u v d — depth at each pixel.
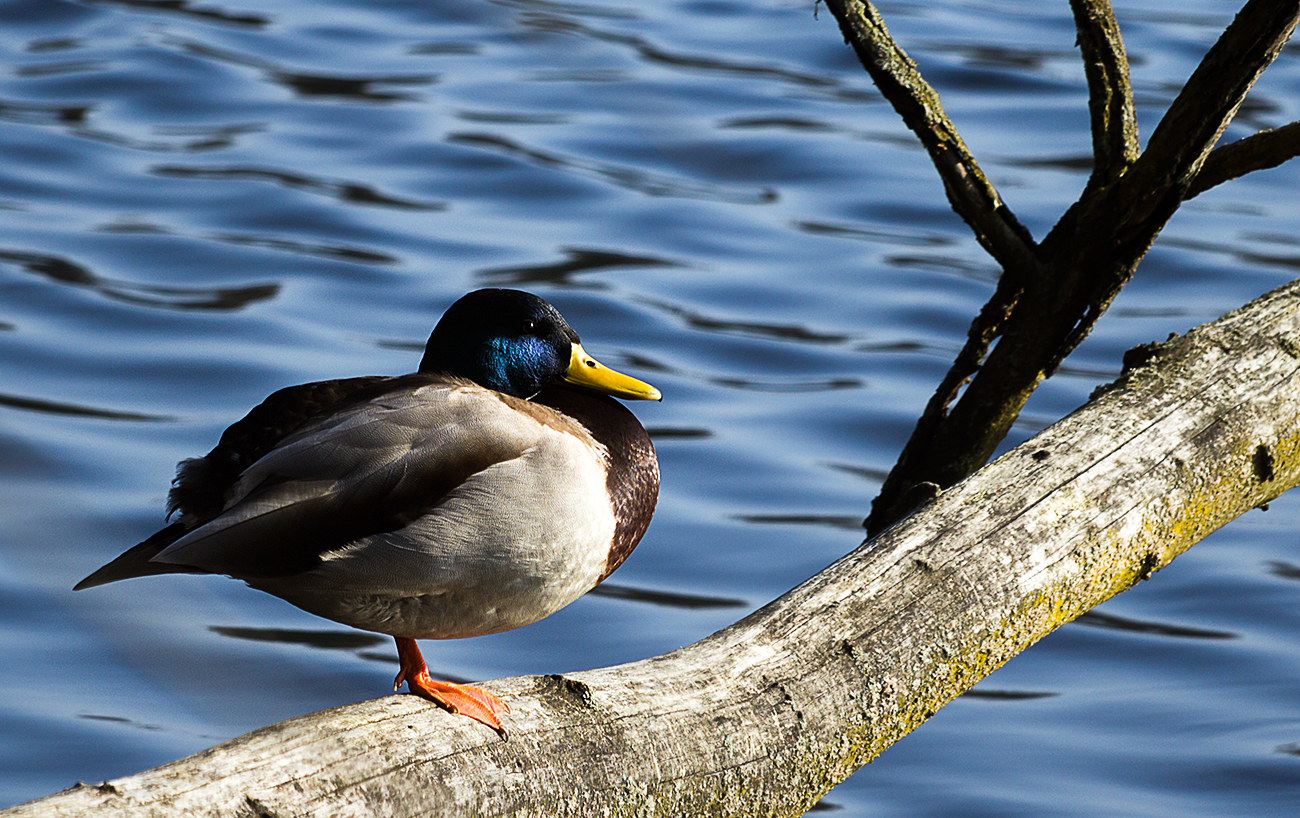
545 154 17.64
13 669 8.79
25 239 14.92
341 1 22.72
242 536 4.75
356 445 4.97
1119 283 7.51
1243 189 17.50
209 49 20.20
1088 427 6.46
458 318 6.04
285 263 14.80
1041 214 15.83
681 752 5.00
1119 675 9.62
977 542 5.85
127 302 13.80
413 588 5.08
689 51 20.97
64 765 8.07
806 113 19.06
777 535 10.80
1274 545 11.09
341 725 4.61
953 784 8.45
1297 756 8.60
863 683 5.40
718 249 15.80
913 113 7.30
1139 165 7.07
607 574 5.74
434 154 17.52
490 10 20.84
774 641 5.38
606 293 14.56
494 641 9.55
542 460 5.18
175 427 11.69
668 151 17.78
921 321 14.41
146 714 8.53
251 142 17.62
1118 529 6.14
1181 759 8.63
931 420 8.20
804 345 13.85
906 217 16.61
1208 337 6.97
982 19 22.39
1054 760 8.68
